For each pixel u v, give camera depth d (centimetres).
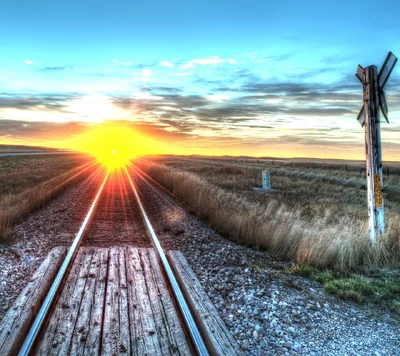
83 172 3184
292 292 566
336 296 559
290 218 1015
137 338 394
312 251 714
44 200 1370
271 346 405
